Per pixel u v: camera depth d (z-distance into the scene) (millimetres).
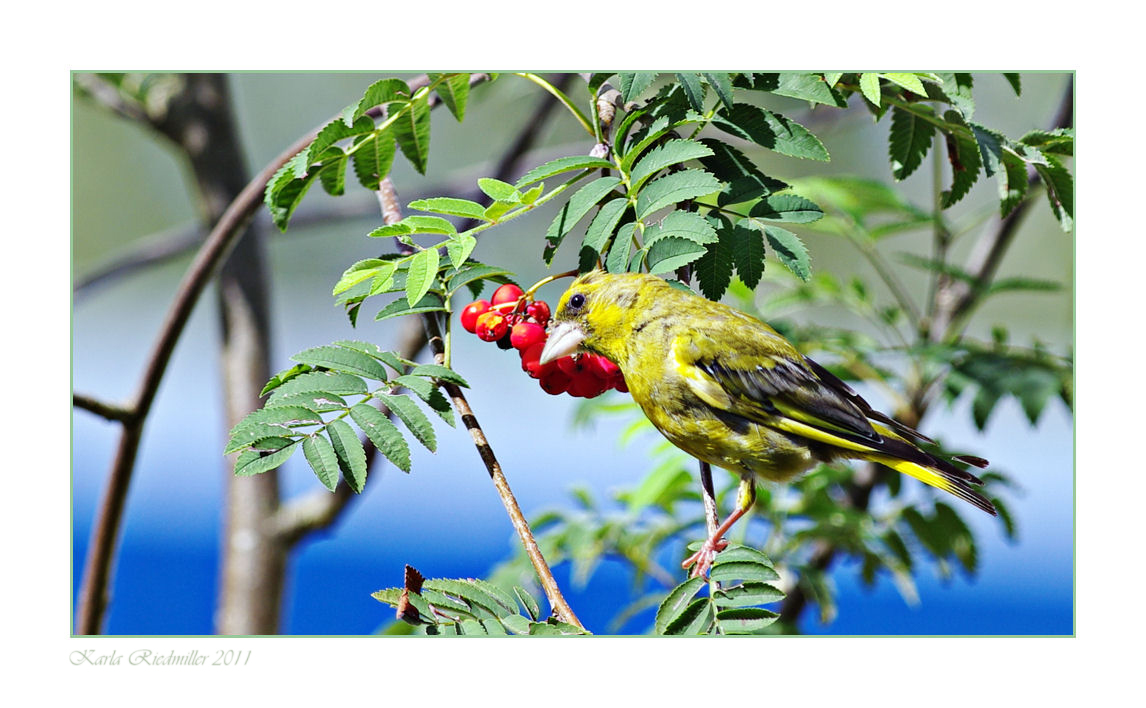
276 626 6477
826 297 6141
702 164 3990
